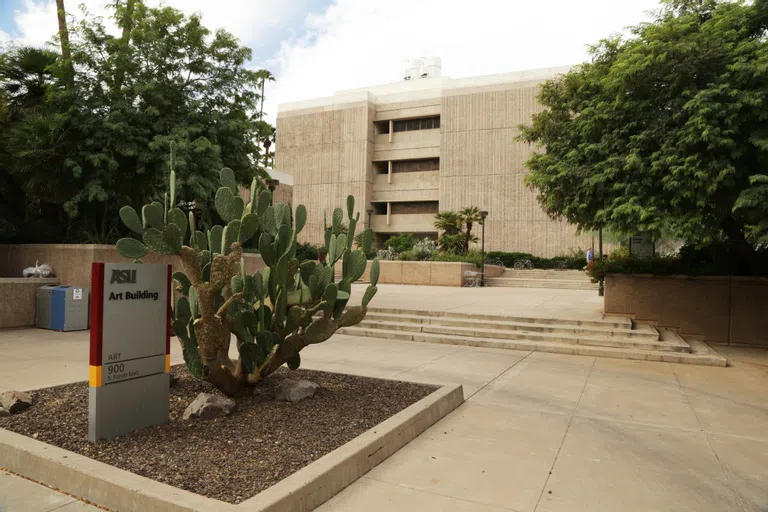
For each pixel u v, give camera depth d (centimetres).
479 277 2747
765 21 984
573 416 567
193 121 1269
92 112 1196
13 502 333
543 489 375
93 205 1310
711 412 593
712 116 930
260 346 518
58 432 422
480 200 4278
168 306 465
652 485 387
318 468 353
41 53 1377
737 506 355
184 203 1295
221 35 1335
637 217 998
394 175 4756
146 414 441
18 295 1105
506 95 4262
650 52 1016
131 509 315
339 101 4884
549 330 1077
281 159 5100
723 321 1132
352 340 1073
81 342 960
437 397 552
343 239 554
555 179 1174
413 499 353
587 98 1216
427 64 5328
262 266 1419
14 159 1223
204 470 354
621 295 1208
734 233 1170
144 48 1243
